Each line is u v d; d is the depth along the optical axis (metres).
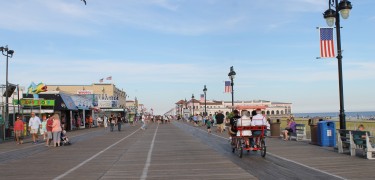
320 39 19.08
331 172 12.10
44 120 31.14
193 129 48.66
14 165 15.15
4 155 19.36
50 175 12.44
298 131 25.69
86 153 19.45
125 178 11.61
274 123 29.05
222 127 39.44
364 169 12.61
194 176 11.78
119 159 16.48
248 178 11.27
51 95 47.78
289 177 11.32
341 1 18.20
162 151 19.66
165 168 13.55
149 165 14.38
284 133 26.62
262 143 16.59
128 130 48.81
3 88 35.66
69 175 12.37
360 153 17.03
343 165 13.58
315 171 12.35
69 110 52.16
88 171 13.14
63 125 25.69
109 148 22.09
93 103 72.75
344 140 17.31
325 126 20.56
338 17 18.77
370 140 15.88
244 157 16.66
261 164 14.31
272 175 11.75
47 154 19.44
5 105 33.66
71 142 27.86
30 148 23.44
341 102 18.53
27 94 46.50
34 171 13.40
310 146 20.86
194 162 15.12
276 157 16.36
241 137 16.64
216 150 19.98
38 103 40.41
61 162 15.88
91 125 65.31
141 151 19.84
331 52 18.97
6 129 33.25
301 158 15.77
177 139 29.09
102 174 12.42
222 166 13.91
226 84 45.75
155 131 44.41
